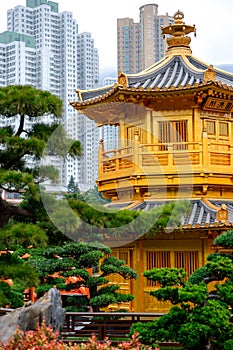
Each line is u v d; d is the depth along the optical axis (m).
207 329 13.66
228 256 18.38
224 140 27.55
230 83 28.27
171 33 30.73
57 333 12.65
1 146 14.61
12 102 14.52
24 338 12.16
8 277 14.84
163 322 14.44
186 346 14.08
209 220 24.08
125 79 25.48
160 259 25.50
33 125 15.63
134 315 18.61
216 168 26.22
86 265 22.00
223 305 14.79
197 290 14.26
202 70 27.38
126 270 21.91
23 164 15.87
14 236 13.88
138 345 12.03
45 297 15.03
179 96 26.03
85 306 22.23
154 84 26.66
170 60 29.34
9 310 19.31
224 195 27.05
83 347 11.59
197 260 24.86
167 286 14.98
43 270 21.42
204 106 26.52
